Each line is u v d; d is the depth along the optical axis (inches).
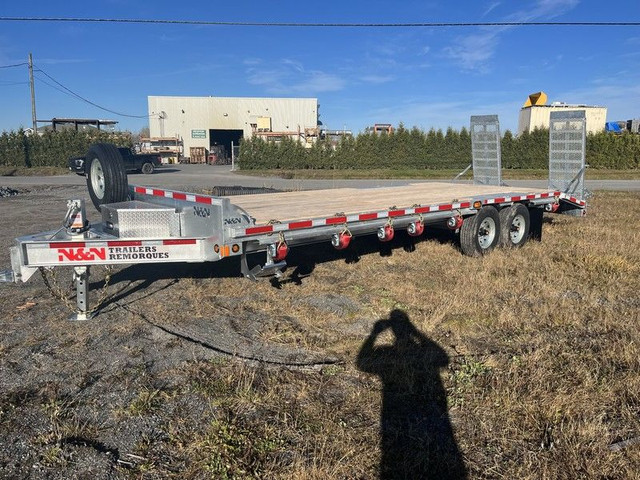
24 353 167.3
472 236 293.9
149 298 221.6
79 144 1507.1
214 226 183.0
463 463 114.5
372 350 172.4
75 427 125.1
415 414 134.0
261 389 145.0
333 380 151.6
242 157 1462.8
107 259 178.2
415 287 239.1
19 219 464.4
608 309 213.5
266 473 109.6
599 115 1708.9
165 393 141.9
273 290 234.1
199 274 257.8
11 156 1450.5
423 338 182.7
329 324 195.0
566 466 112.9
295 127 2091.5
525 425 128.6
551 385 147.6
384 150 1465.3
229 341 178.5
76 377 151.4
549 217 474.3
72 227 181.3
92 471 110.4
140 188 229.0
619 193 747.4
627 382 147.9
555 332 189.5
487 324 196.9
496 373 154.9
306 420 129.9
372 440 122.3
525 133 1459.2
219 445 118.5
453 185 402.6
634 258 297.9
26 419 129.7
